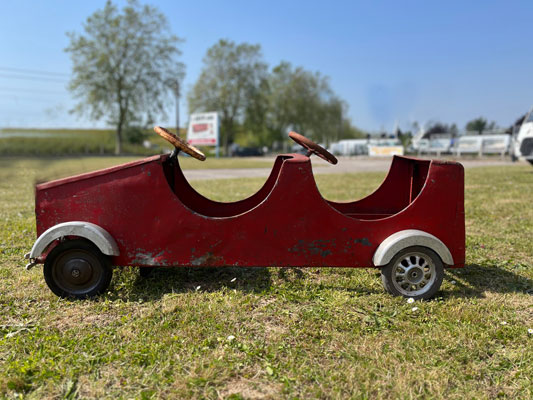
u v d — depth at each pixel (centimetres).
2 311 291
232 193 929
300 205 308
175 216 305
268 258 312
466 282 361
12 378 207
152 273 369
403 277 315
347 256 315
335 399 195
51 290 310
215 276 367
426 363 226
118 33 4419
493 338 256
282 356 233
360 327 266
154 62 4622
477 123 5819
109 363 224
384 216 407
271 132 6669
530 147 1428
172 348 236
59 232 295
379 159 3834
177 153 333
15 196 902
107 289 322
